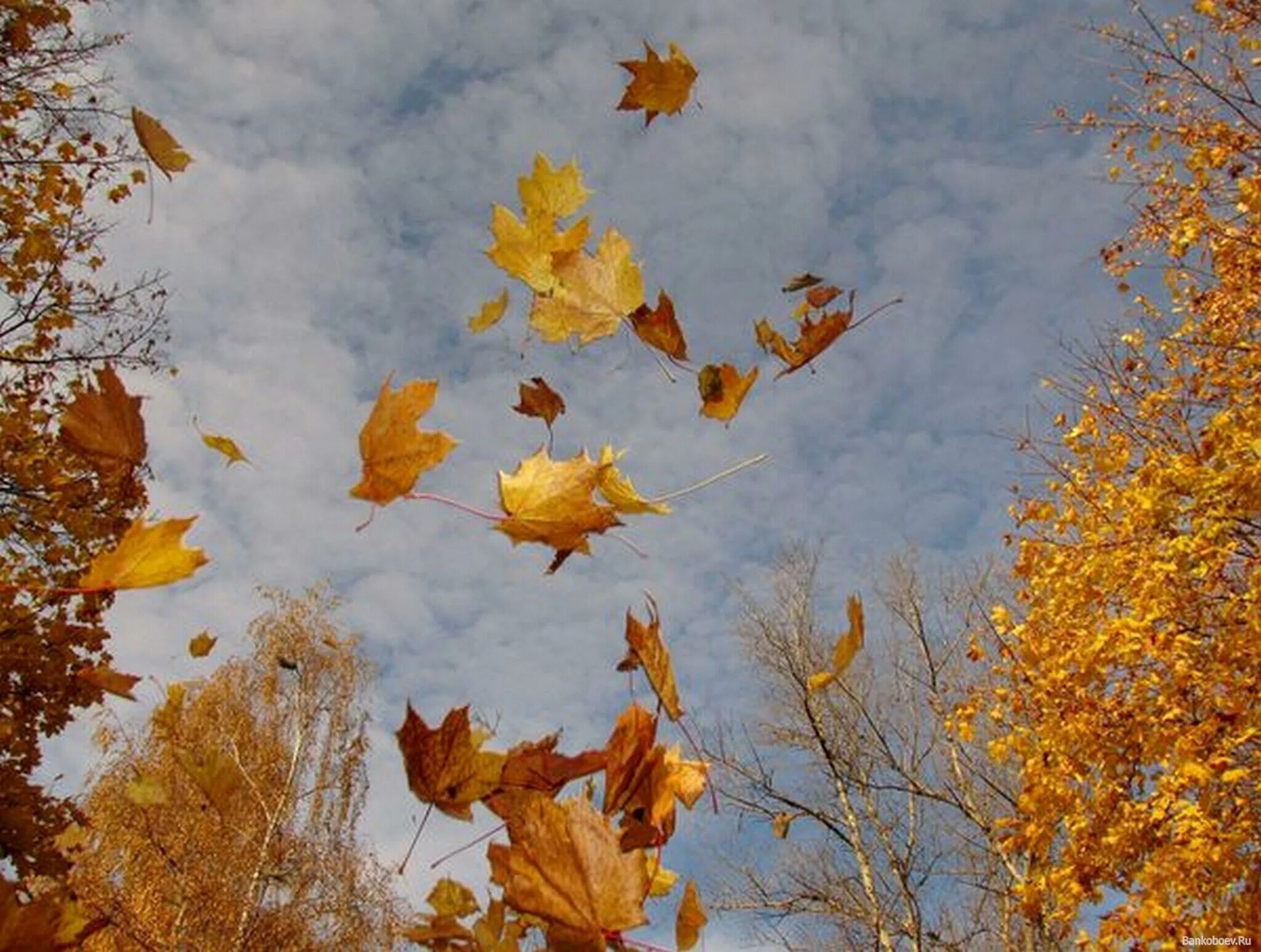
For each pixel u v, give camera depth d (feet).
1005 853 21.01
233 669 39.01
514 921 3.87
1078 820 16.94
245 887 27.27
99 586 3.76
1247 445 15.76
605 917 3.22
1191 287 19.89
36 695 13.67
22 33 15.66
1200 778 14.40
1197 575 16.39
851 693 32.55
